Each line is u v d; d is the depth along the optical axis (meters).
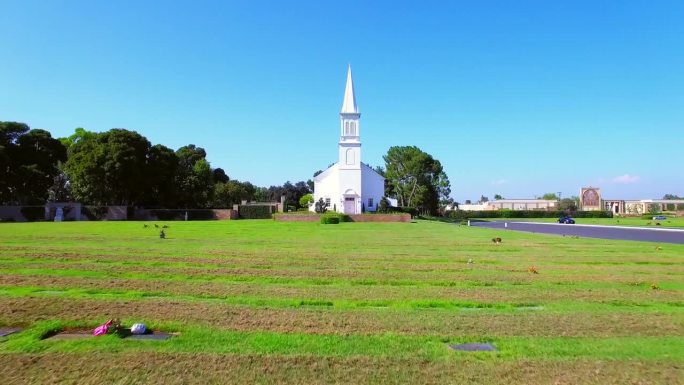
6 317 7.40
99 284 10.39
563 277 12.03
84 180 59.84
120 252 16.77
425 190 87.94
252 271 12.60
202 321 7.26
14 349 5.99
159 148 67.06
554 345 6.23
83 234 26.69
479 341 6.45
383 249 19.03
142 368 5.36
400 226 42.47
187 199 73.06
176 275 11.81
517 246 21.17
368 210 66.94
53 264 13.63
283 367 5.40
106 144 60.19
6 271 12.29
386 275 12.10
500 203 142.62
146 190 66.56
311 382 5.02
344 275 12.05
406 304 8.70
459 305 8.71
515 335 6.69
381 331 6.84
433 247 20.23
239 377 5.13
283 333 6.69
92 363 5.50
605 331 6.89
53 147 62.19
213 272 12.34
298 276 11.84
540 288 10.45
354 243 21.88
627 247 21.00
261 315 7.66
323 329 6.91
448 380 5.10
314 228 37.19
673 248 20.56
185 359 5.62
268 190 129.62
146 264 13.77
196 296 9.28
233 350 5.95
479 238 26.52
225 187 89.12
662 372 5.33
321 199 64.38
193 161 88.94
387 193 93.75
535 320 7.49
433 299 9.16
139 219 62.25
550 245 21.91
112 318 7.37
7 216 56.25
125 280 10.91
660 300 9.16
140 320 7.27
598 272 12.97
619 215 103.12
